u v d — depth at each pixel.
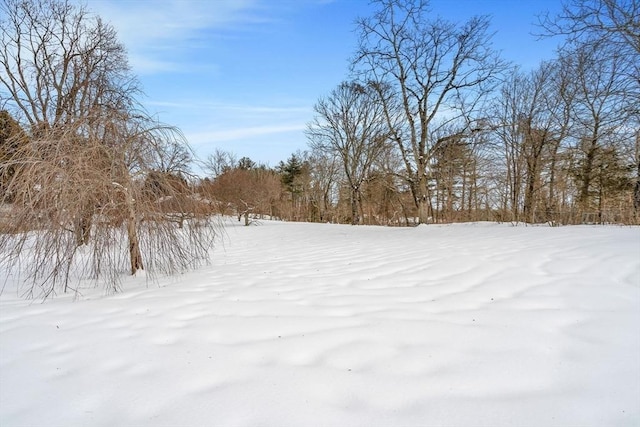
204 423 1.56
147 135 4.30
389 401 1.69
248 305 3.27
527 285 3.45
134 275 4.72
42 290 4.04
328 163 29.95
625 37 7.86
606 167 15.14
